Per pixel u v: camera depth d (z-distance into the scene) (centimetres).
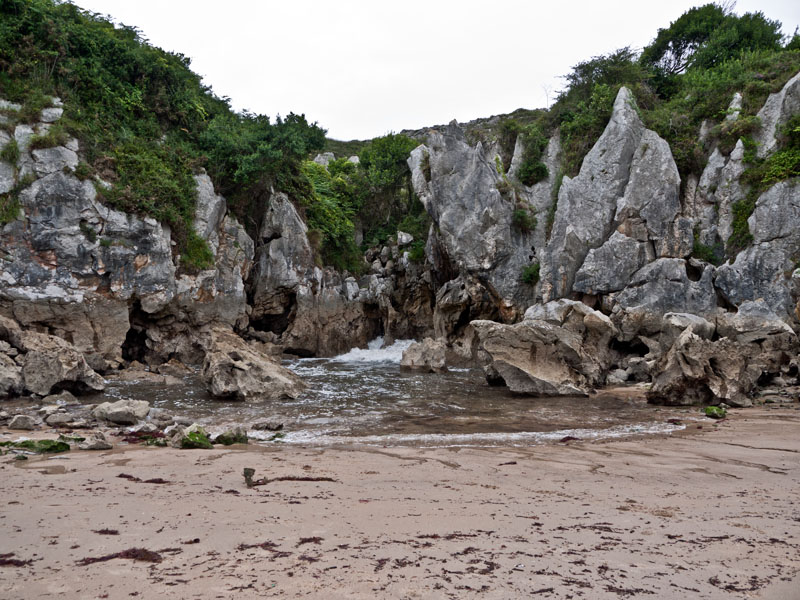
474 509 512
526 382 1672
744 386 1454
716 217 2470
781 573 355
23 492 550
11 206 2031
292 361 2803
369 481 637
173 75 2855
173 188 2402
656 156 2528
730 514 502
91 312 2145
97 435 944
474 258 2839
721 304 2277
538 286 2716
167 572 339
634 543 413
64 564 350
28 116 2130
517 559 375
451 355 2745
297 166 3212
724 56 3238
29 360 1473
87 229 2131
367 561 366
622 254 2411
